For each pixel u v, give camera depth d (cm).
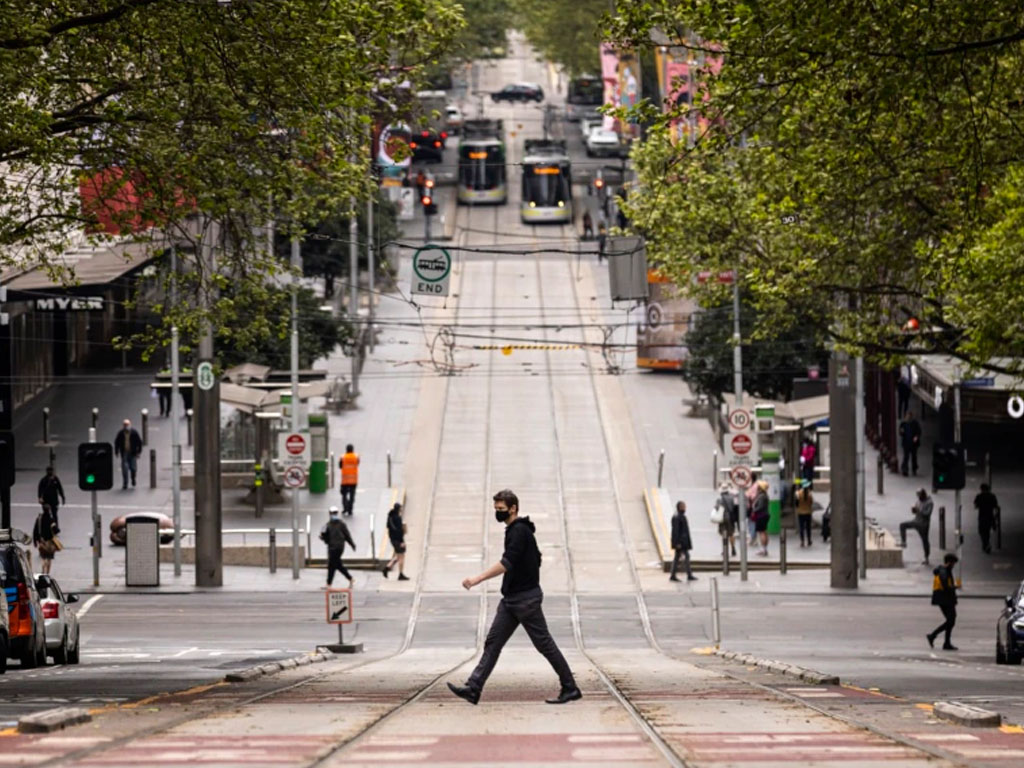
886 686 4231
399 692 3709
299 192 5597
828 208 7338
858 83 5175
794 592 9756
